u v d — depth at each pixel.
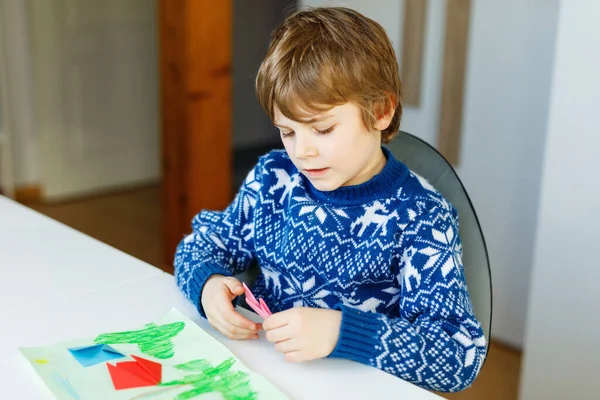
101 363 0.84
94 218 3.53
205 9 2.65
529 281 2.29
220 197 2.93
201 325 0.98
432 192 1.09
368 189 1.07
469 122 2.32
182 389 0.79
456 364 0.89
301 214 1.10
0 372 0.83
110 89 3.91
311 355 0.85
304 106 0.91
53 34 3.62
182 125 2.76
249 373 0.83
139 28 3.95
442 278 0.98
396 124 1.11
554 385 1.87
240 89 4.50
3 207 1.45
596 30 1.62
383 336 0.87
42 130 3.70
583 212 1.73
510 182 2.28
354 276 1.06
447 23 2.29
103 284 1.09
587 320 1.77
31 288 1.07
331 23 0.96
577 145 1.71
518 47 2.16
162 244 3.20
